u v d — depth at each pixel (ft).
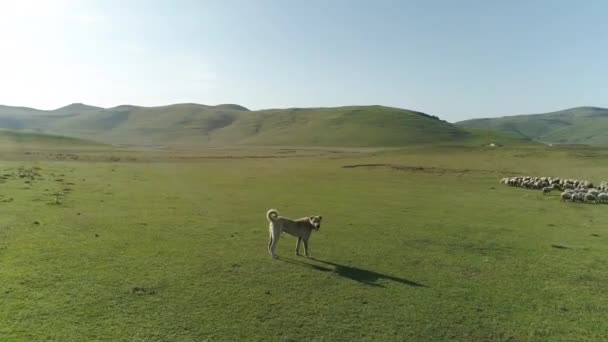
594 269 53.62
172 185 130.41
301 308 39.01
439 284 46.85
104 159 250.16
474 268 53.16
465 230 75.46
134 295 40.16
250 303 39.65
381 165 216.54
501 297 43.62
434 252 60.29
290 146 625.41
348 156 306.76
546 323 37.83
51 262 48.11
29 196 92.12
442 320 37.70
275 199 107.76
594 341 34.78
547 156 244.01
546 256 59.31
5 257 48.65
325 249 60.39
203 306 38.55
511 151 271.90
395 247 62.39
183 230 68.13
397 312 39.01
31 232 60.80
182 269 48.39
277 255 56.03
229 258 53.57
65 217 72.90
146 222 72.90
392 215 88.94
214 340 32.53
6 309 35.45
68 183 121.29
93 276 44.47
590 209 101.96
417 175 181.98
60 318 34.55
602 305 42.14
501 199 117.60
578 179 166.81
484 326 36.88
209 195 110.83
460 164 216.95
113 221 72.23
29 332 31.94
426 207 101.19
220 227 71.67
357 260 55.21
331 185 144.66
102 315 35.60
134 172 171.01
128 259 50.96
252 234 67.56
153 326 34.19
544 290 45.93
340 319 37.09
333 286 44.96
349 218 84.38
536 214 94.17
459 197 120.47
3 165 173.88
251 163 246.47
